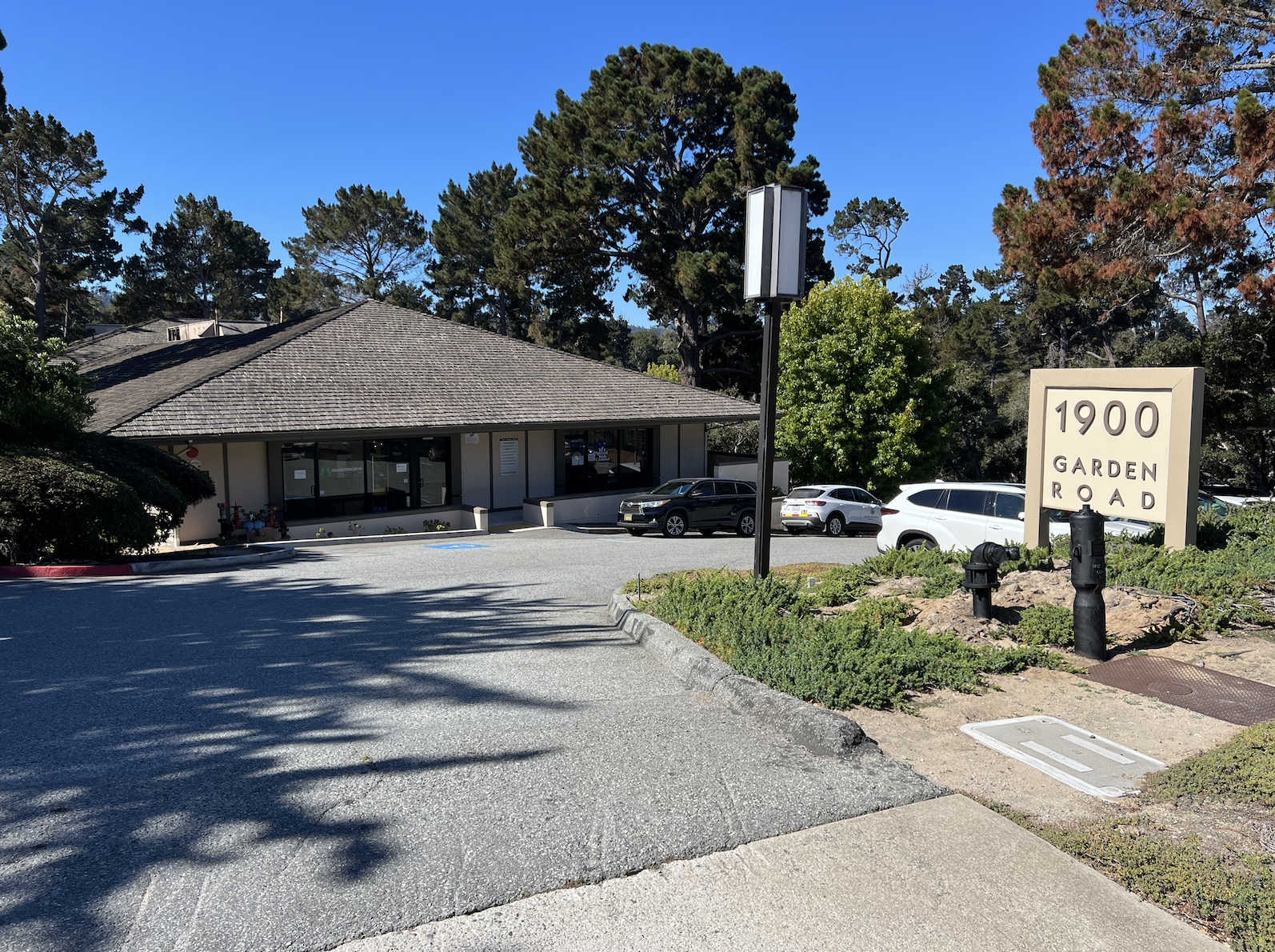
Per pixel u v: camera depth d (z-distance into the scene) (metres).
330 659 7.03
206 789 4.36
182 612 9.27
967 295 77.31
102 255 53.22
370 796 4.28
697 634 7.19
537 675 6.51
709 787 4.38
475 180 55.69
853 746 4.87
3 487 12.84
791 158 35.94
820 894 3.42
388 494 22.83
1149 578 7.89
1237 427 25.72
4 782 4.44
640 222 35.34
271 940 3.10
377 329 26.30
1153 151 20.91
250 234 66.88
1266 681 5.95
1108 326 46.12
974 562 7.33
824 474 33.25
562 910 3.32
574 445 26.56
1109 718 5.40
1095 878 3.54
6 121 27.80
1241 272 22.27
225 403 20.02
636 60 37.25
